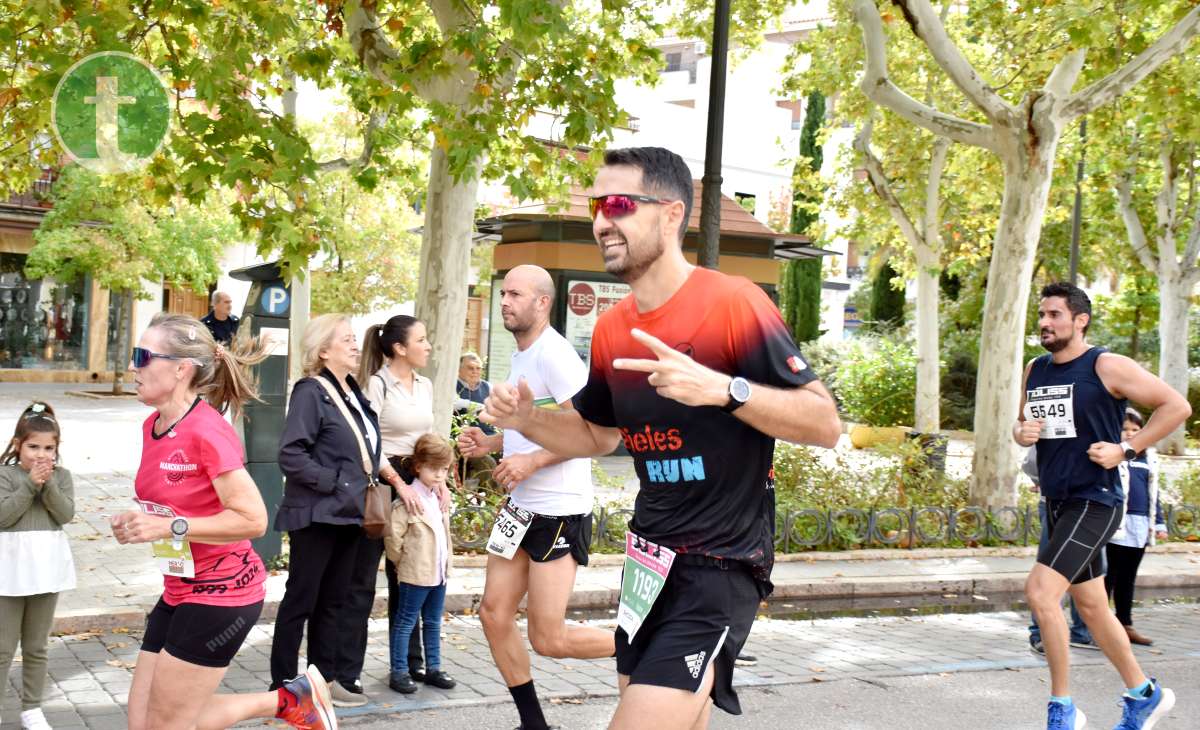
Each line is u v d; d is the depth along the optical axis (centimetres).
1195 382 2984
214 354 387
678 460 314
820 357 3241
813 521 1178
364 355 617
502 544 502
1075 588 566
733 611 312
